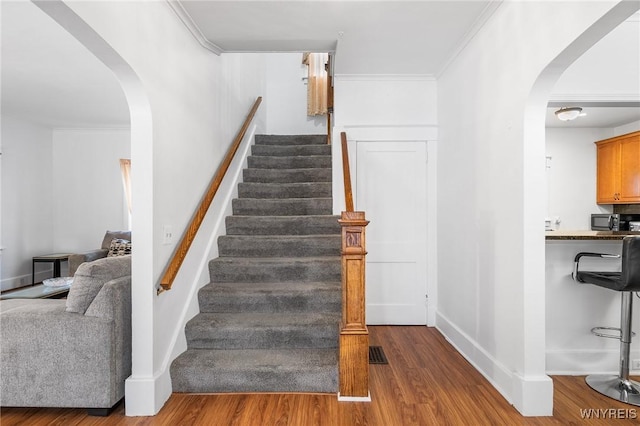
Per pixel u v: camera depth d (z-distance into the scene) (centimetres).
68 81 372
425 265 365
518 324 210
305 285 288
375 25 262
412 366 265
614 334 255
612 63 245
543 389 200
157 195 209
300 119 578
